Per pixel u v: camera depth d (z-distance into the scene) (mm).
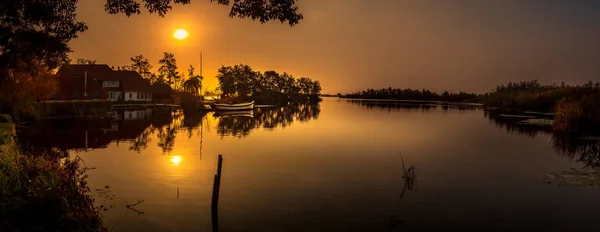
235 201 12859
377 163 19641
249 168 18188
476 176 16734
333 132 34438
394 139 29547
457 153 23000
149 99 91875
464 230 10578
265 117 53875
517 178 16297
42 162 13258
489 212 11977
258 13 12289
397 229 10602
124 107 71625
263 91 117938
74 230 9383
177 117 52031
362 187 14766
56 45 16703
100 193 13680
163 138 29625
